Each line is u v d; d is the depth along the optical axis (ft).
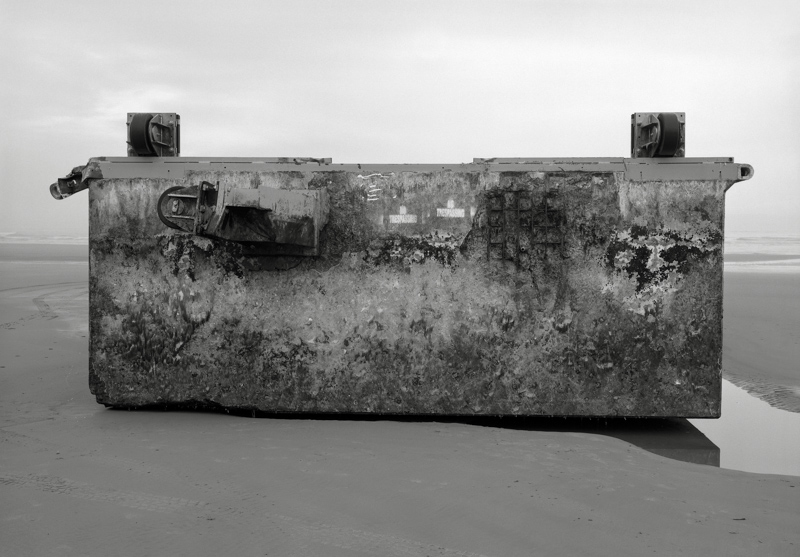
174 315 23.16
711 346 22.25
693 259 22.20
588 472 17.13
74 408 23.99
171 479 16.19
